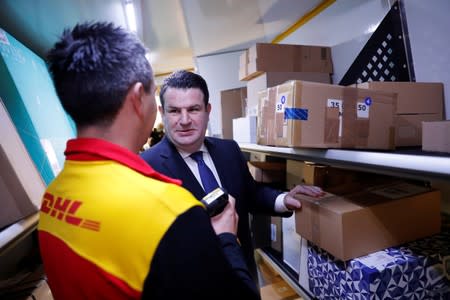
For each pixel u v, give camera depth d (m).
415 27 1.17
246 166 1.26
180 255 0.38
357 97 0.84
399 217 0.82
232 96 2.08
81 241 0.40
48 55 0.46
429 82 1.11
